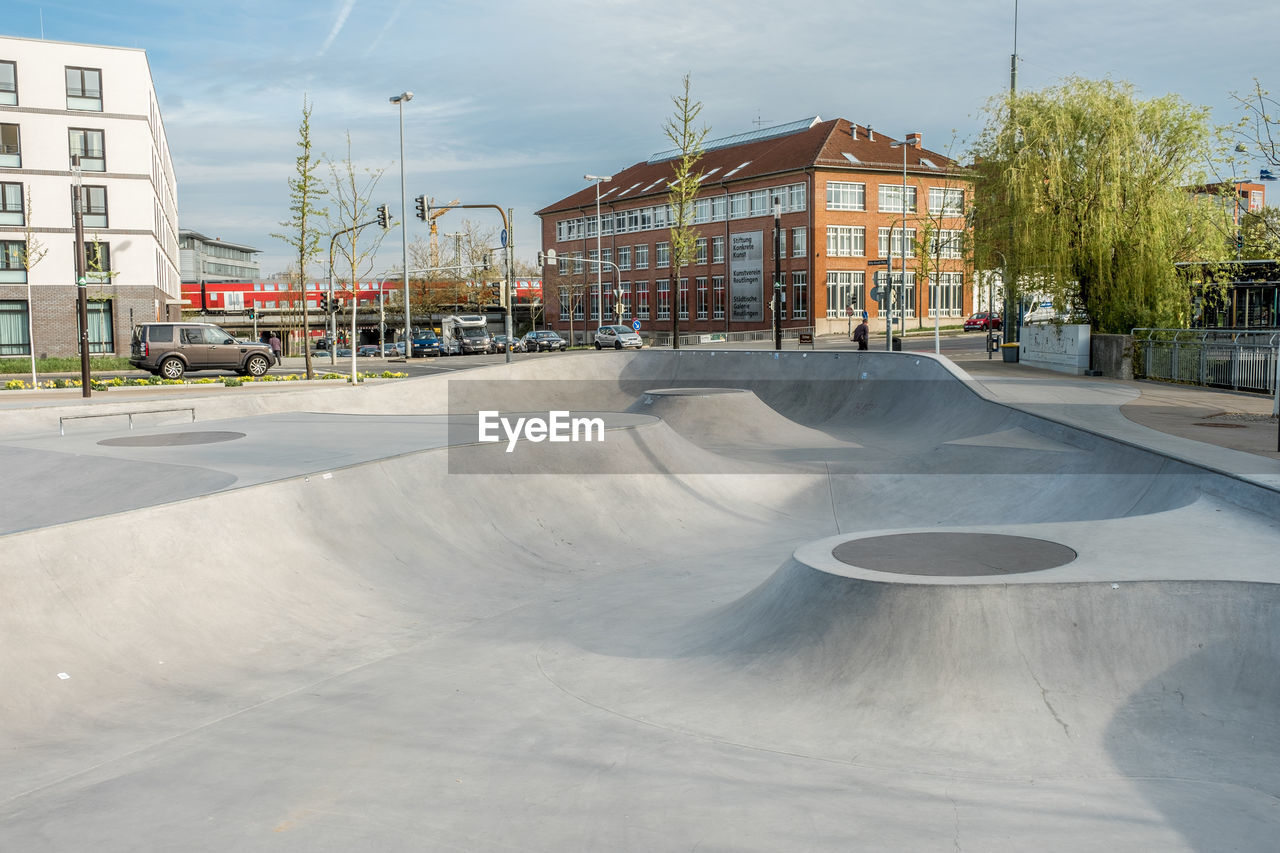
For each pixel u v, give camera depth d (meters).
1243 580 5.52
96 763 5.02
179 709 5.83
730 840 4.01
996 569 6.09
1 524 9.05
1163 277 24.22
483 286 73.75
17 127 41.12
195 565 7.37
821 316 58.88
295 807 4.46
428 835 4.16
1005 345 29.23
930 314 63.56
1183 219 24.58
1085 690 5.15
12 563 6.20
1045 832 3.99
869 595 5.79
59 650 6.07
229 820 4.33
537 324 83.88
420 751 5.12
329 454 11.16
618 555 10.26
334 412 17.69
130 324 43.59
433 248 77.38
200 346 30.17
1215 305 25.25
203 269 109.44
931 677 5.35
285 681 6.36
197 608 7.07
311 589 7.95
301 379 29.50
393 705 5.86
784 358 23.45
